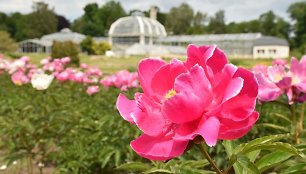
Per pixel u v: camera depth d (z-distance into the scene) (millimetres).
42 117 5012
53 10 100938
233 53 65188
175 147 1365
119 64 41750
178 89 1371
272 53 63125
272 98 2854
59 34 80875
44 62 10977
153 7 88500
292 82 2807
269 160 1693
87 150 4738
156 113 1466
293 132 2746
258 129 4484
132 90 7285
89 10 108438
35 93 6633
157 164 2510
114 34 72375
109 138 4629
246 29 101562
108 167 4773
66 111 5504
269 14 97938
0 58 14078
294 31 83688
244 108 1345
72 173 4688
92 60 47719
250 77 1353
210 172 1768
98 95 7949
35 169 5531
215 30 105000
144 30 70250
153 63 1561
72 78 9320
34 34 97188
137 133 4422
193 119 1375
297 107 4398
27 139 4930
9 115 6152
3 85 10695
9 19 98375
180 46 68750
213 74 1435
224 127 1363
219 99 1367
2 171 5441
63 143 4945
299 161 1979
